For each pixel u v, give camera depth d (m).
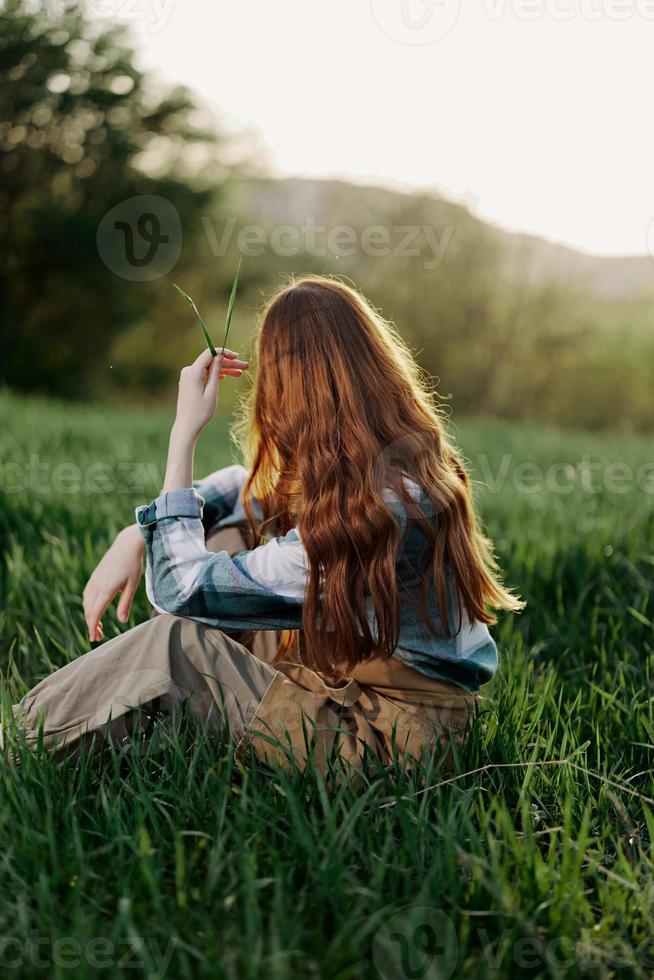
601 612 3.40
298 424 1.97
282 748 1.85
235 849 1.71
